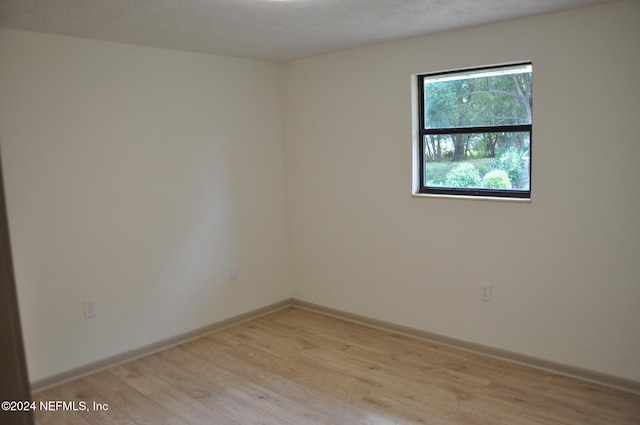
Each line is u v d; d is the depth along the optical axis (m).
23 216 3.12
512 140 3.39
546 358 3.30
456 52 3.42
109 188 3.51
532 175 3.21
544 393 3.02
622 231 2.92
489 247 3.46
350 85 4.06
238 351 3.81
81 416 2.92
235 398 3.09
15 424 0.49
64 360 3.37
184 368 3.54
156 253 3.80
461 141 3.62
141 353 3.76
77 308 3.40
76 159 3.33
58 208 3.27
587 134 2.97
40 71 3.13
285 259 4.78
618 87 2.84
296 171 4.61
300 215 4.64
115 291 3.59
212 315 4.21
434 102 3.73
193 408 2.98
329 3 2.62
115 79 3.48
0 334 0.47
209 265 4.16
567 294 3.17
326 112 4.27
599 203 2.98
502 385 3.13
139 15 2.75
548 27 3.03
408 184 3.83
